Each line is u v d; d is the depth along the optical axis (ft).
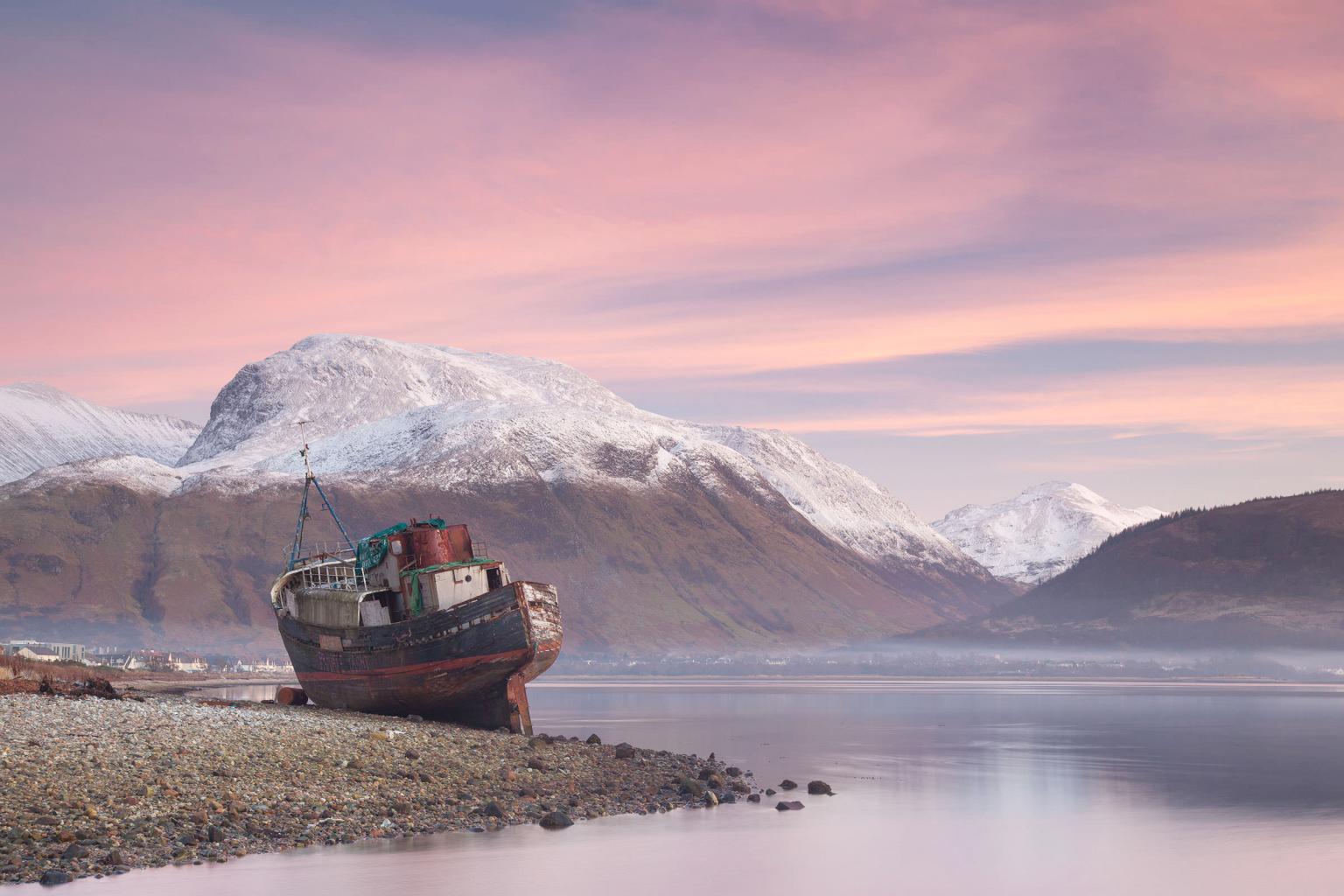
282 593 285.23
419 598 257.34
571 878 143.64
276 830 148.15
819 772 267.18
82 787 151.33
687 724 418.10
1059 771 275.80
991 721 472.44
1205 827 194.80
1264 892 147.95
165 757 168.96
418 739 212.23
